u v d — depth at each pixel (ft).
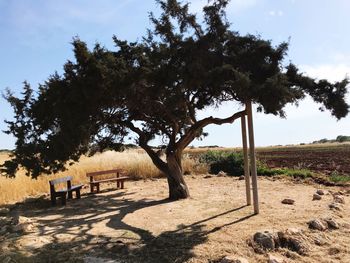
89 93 31.37
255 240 24.97
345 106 33.04
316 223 27.76
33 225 31.37
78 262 22.85
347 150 156.87
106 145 43.80
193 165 67.05
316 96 33.76
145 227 29.63
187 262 22.11
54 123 36.99
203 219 31.14
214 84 32.22
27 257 23.81
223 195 41.91
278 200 38.17
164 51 33.68
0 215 38.29
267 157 115.44
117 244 25.59
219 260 22.09
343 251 23.70
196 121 39.83
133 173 65.00
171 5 33.99
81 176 61.93
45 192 53.26
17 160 36.91
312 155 124.36
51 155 34.88
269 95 27.58
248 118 32.22
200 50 32.91
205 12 34.09
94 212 36.91
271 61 32.58
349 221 30.01
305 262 22.24
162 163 42.11
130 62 35.37
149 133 44.78
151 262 22.44
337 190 45.03
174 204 37.76
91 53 31.86
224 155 71.05
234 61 32.50
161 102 37.11
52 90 33.35
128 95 34.06
